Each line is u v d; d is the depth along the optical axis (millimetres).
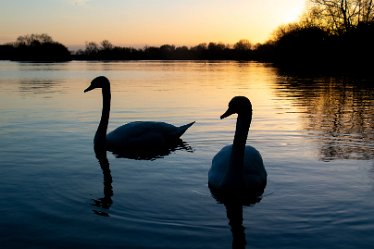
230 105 3381
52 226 2719
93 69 28672
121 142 5043
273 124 6336
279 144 5047
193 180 3707
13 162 4238
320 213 2926
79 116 7043
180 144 5184
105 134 4996
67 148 4855
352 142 5133
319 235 2582
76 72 23547
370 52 29328
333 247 2432
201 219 2838
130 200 3189
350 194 3309
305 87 13445
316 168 4043
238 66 37812
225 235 2586
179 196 3283
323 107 8305
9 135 5496
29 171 3939
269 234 2600
